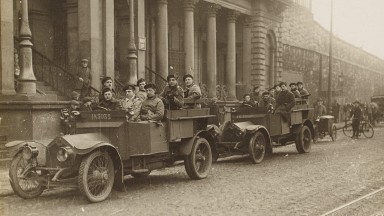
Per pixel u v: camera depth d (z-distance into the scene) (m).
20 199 8.85
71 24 19.80
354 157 15.18
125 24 21.92
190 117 10.89
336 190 9.47
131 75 19.33
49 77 18.62
